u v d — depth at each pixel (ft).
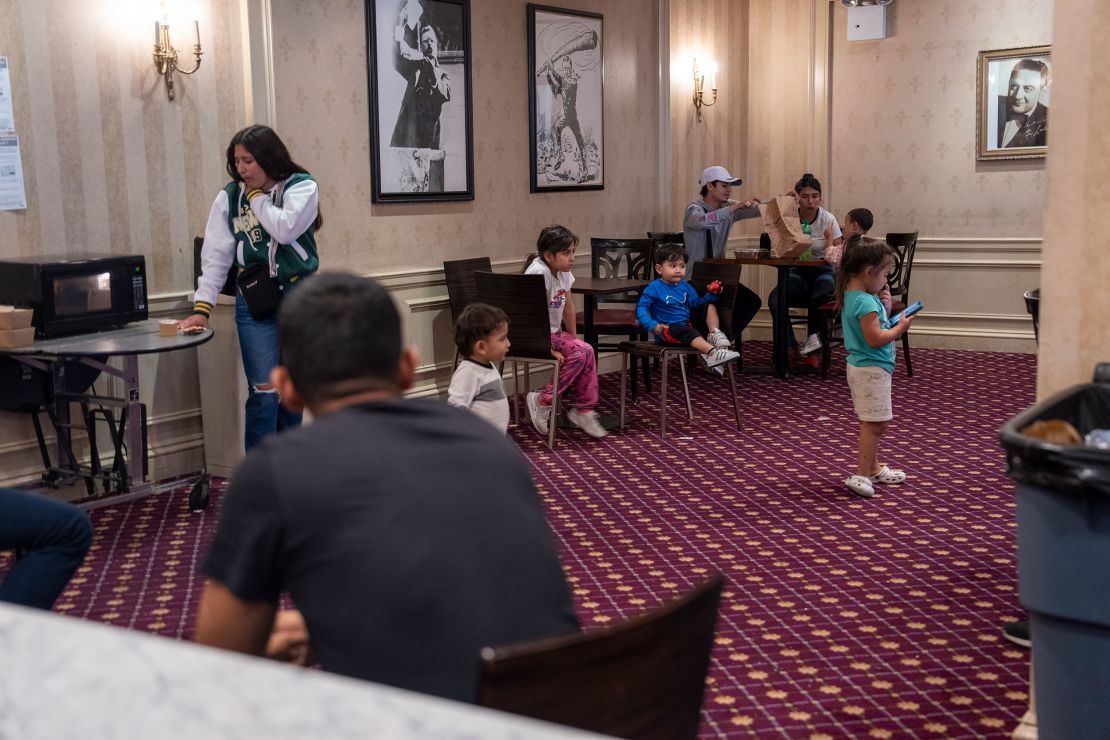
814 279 28.73
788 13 32.78
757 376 28.43
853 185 32.86
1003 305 31.30
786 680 10.88
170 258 18.88
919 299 32.37
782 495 17.58
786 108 33.30
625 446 21.15
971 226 31.42
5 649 2.23
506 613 4.96
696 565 14.33
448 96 24.23
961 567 14.08
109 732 1.86
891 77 31.89
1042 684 7.90
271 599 5.15
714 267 23.32
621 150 29.50
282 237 16.61
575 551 14.94
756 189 34.12
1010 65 30.22
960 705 10.30
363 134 22.49
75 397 16.52
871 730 9.83
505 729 1.83
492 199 25.77
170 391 19.07
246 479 5.05
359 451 5.08
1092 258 8.52
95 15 17.48
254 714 1.90
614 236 29.63
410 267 23.86
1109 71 8.24
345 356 5.52
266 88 20.11
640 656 4.72
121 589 13.78
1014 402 24.52
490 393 16.76
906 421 22.79
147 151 18.38
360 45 22.27
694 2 31.22
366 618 4.83
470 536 5.01
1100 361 8.62
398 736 1.81
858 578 13.74
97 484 17.87
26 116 16.67
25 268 15.75
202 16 18.94
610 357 29.91
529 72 26.32
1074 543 7.47
